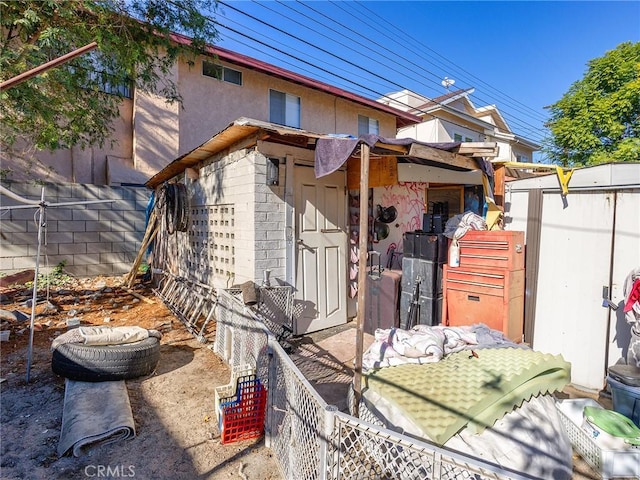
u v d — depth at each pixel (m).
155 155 10.15
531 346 3.96
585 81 14.02
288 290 4.61
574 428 2.58
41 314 5.63
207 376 3.68
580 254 3.67
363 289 2.58
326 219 5.26
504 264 3.77
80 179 9.75
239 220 4.81
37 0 5.01
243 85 11.45
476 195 5.99
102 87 7.80
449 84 16.33
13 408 2.98
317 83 12.38
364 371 2.83
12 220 7.68
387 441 1.68
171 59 6.82
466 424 2.12
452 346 3.13
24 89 5.04
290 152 4.77
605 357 3.52
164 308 6.30
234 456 2.47
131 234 9.16
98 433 2.50
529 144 17.64
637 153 11.53
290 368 2.17
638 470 2.26
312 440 1.84
